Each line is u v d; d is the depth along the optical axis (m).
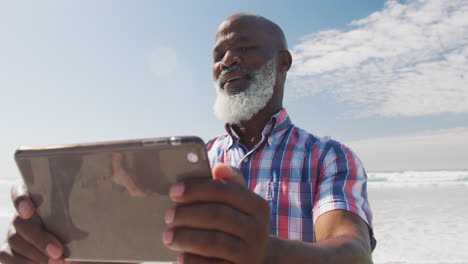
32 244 0.87
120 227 0.75
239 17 2.09
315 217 1.34
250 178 1.77
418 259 6.12
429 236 7.78
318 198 1.41
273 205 1.63
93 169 0.71
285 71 2.16
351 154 1.56
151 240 0.74
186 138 0.63
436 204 13.06
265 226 0.66
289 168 1.69
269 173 1.73
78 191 0.75
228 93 2.00
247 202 0.64
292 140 1.82
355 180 1.42
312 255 0.82
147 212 0.72
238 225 0.62
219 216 0.61
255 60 1.99
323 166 1.59
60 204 0.78
